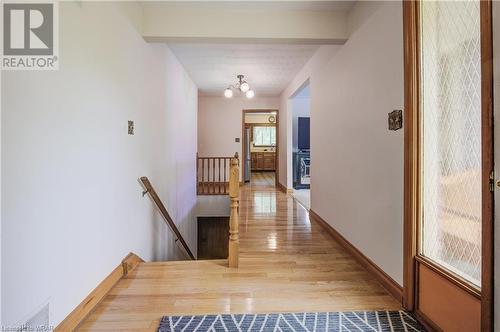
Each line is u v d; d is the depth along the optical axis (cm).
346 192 299
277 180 775
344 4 275
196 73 523
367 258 249
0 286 118
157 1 270
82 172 179
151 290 212
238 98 769
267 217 441
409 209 185
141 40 284
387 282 212
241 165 792
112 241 221
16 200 127
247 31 289
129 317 179
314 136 434
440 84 169
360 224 263
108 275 213
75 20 171
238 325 171
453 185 160
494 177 121
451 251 162
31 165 136
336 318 178
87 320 176
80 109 176
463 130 153
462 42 153
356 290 213
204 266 256
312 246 311
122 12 238
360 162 262
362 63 258
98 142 199
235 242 255
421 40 179
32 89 137
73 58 169
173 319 176
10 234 124
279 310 187
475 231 146
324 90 378
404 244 190
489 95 123
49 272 148
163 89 366
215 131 771
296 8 284
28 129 134
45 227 145
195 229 629
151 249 319
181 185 482
